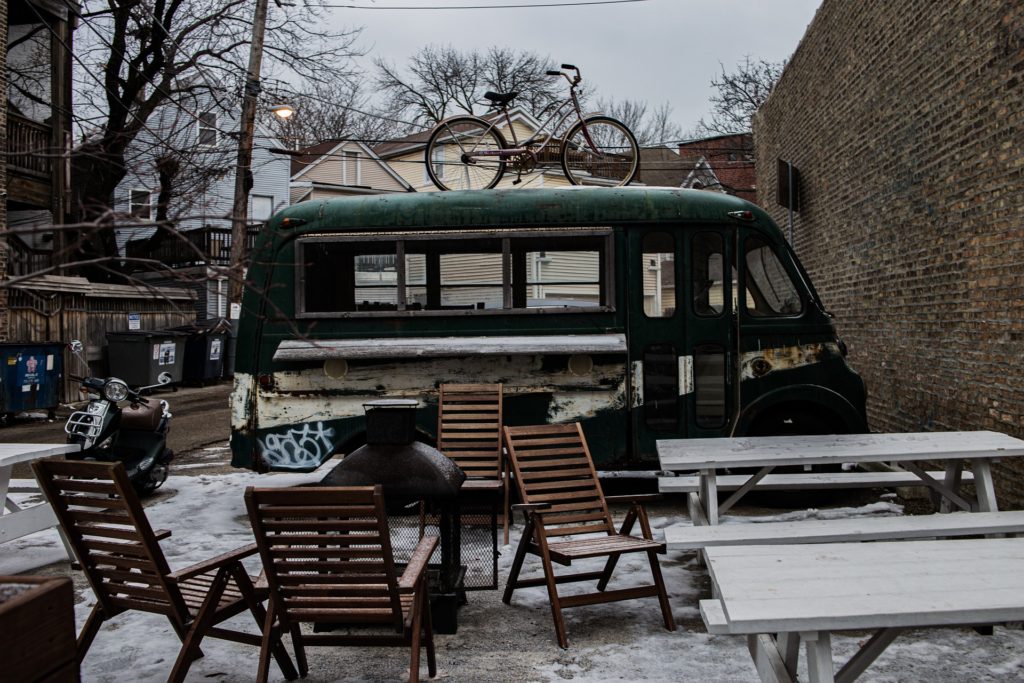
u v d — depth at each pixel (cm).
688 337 816
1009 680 420
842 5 1168
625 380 810
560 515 572
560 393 811
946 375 812
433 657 444
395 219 822
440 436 762
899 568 354
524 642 493
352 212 827
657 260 820
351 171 3556
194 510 833
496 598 574
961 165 772
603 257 820
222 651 486
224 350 2350
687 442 616
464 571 548
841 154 1195
